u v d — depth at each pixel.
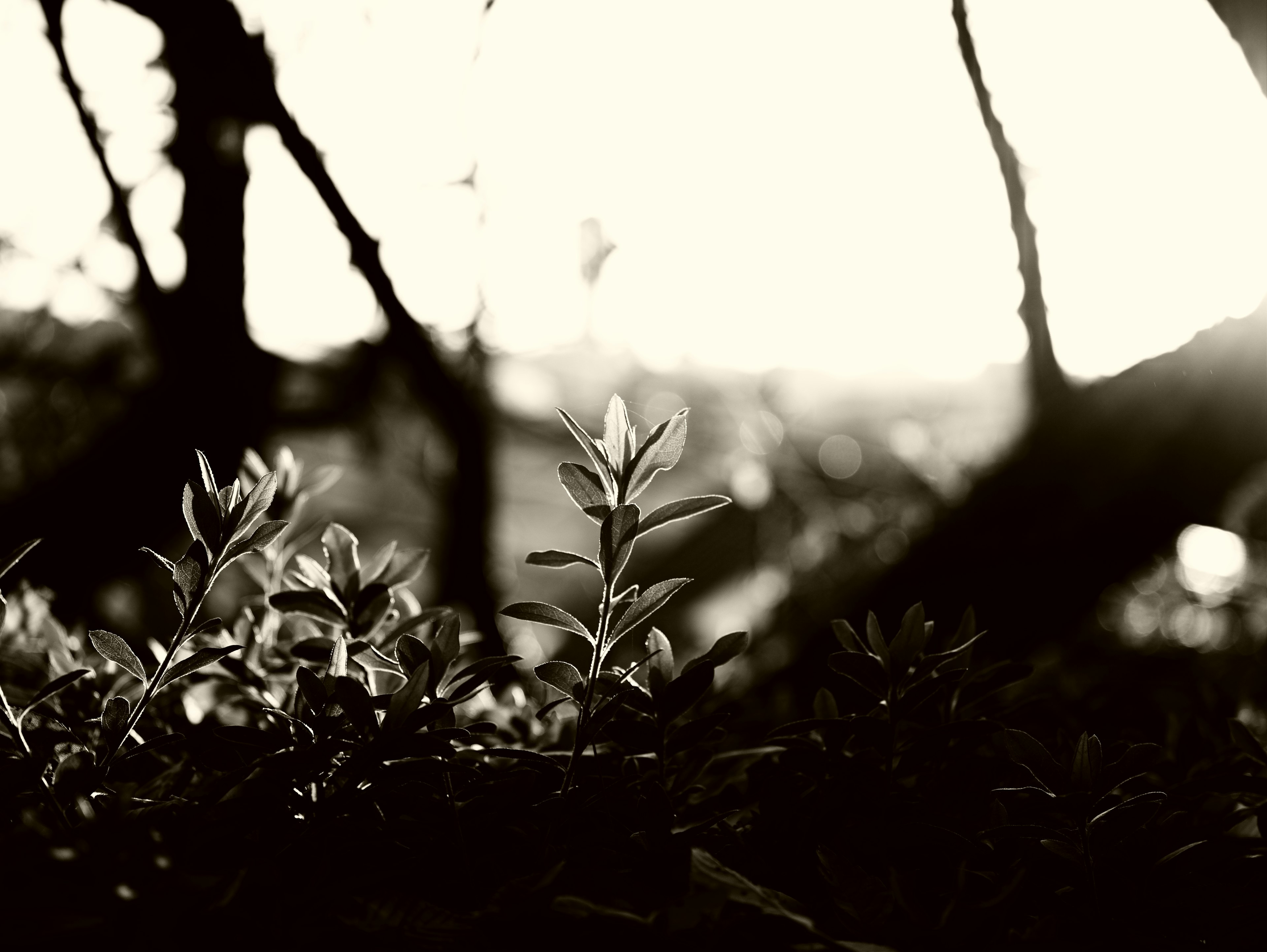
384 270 1.74
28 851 0.62
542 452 4.18
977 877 0.69
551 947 0.64
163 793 0.71
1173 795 0.73
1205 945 0.68
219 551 0.69
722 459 4.05
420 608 0.80
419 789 0.69
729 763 0.79
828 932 0.65
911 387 3.94
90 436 2.47
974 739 0.75
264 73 1.59
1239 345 1.58
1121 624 3.13
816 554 3.54
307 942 0.63
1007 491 1.90
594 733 0.69
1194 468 1.73
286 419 2.64
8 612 0.86
